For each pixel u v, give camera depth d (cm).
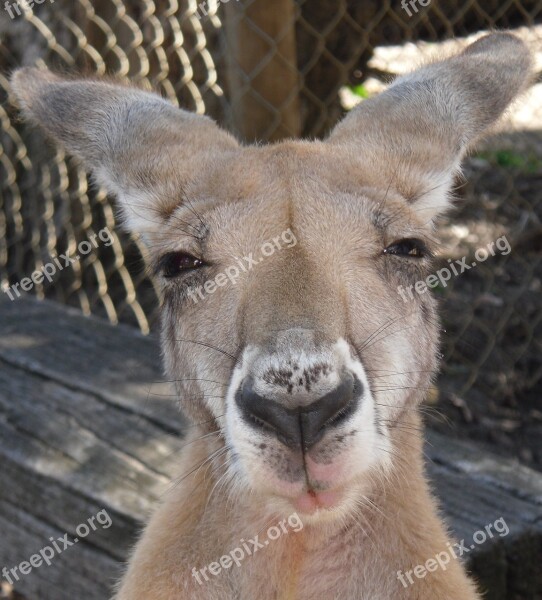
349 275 56
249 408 51
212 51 123
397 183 61
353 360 53
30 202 139
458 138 63
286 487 52
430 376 63
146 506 74
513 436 109
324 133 132
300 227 57
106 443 80
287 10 98
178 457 76
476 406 114
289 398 51
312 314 52
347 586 60
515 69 66
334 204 58
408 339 59
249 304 54
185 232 59
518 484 77
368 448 52
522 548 72
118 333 99
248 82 99
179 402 62
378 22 123
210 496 60
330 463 51
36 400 86
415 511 60
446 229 140
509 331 126
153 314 128
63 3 128
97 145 65
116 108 66
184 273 59
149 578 59
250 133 100
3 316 104
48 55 130
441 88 65
